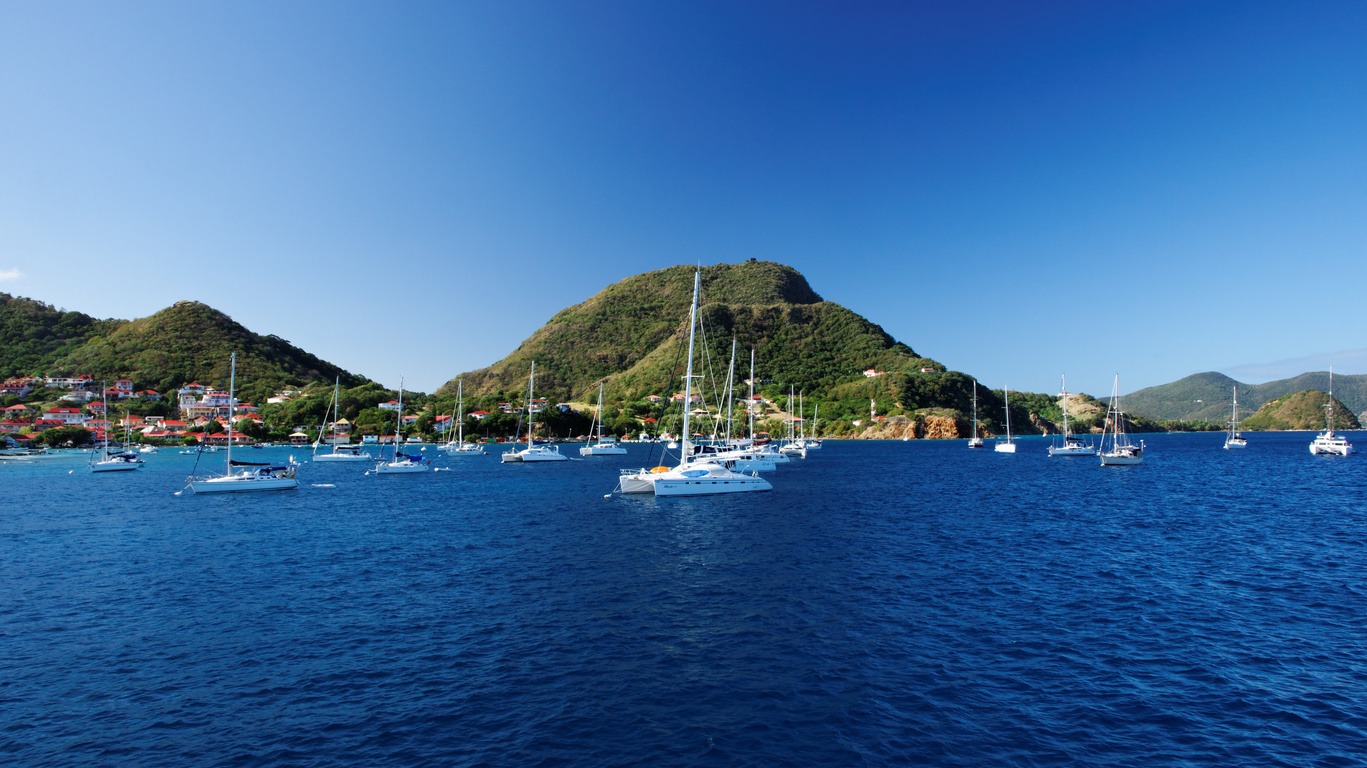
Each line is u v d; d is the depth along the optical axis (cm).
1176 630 1998
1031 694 1570
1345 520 4084
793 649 1861
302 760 1303
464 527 4047
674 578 2655
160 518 4622
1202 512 4553
